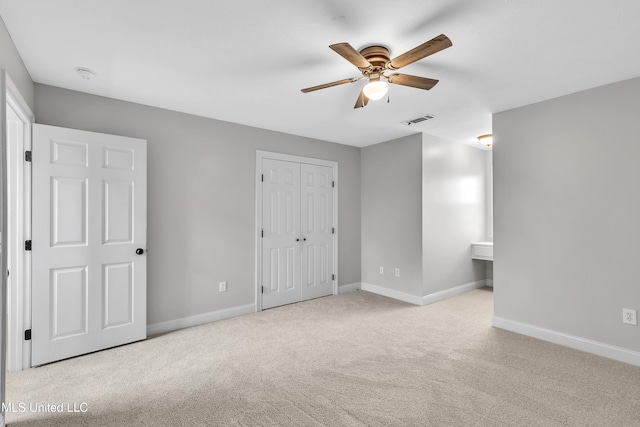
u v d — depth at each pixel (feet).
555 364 8.22
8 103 6.89
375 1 5.38
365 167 16.43
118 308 9.29
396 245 14.82
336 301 14.25
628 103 8.36
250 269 12.66
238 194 12.37
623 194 8.41
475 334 10.34
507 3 5.40
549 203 9.78
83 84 8.75
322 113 11.20
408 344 9.53
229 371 7.89
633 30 6.17
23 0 5.34
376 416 6.13
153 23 6.05
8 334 7.79
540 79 8.41
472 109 10.75
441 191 14.57
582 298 9.10
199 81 8.58
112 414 6.20
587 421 5.97
